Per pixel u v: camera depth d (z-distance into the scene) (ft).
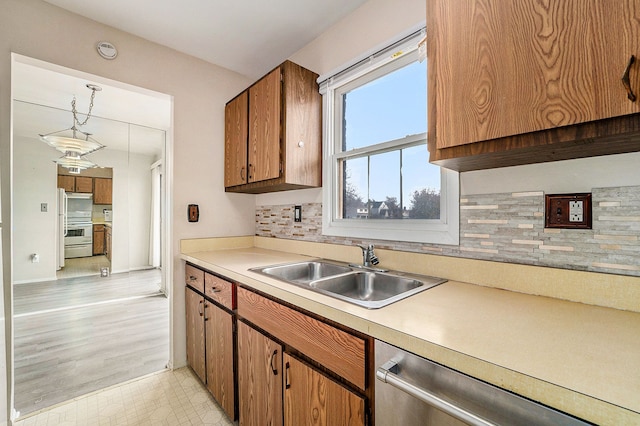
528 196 3.44
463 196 4.03
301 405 3.45
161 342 8.33
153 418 5.18
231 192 7.73
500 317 2.65
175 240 6.82
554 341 2.15
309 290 3.57
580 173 3.09
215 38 6.40
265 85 6.05
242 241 7.96
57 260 12.42
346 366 2.87
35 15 5.12
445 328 2.40
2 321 4.62
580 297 3.05
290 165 5.67
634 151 2.75
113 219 13.56
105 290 13.21
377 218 5.42
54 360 7.24
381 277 4.56
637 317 2.62
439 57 3.08
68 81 8.40
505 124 2.59
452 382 2.05
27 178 11.82
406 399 2.36
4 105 4.80
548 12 2.33
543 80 2.37
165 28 6.03
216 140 7.50
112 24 5.88
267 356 4.01
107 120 11.94
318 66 6.37
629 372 1.72
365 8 5.39
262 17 5.73
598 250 2.98
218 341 5.28
